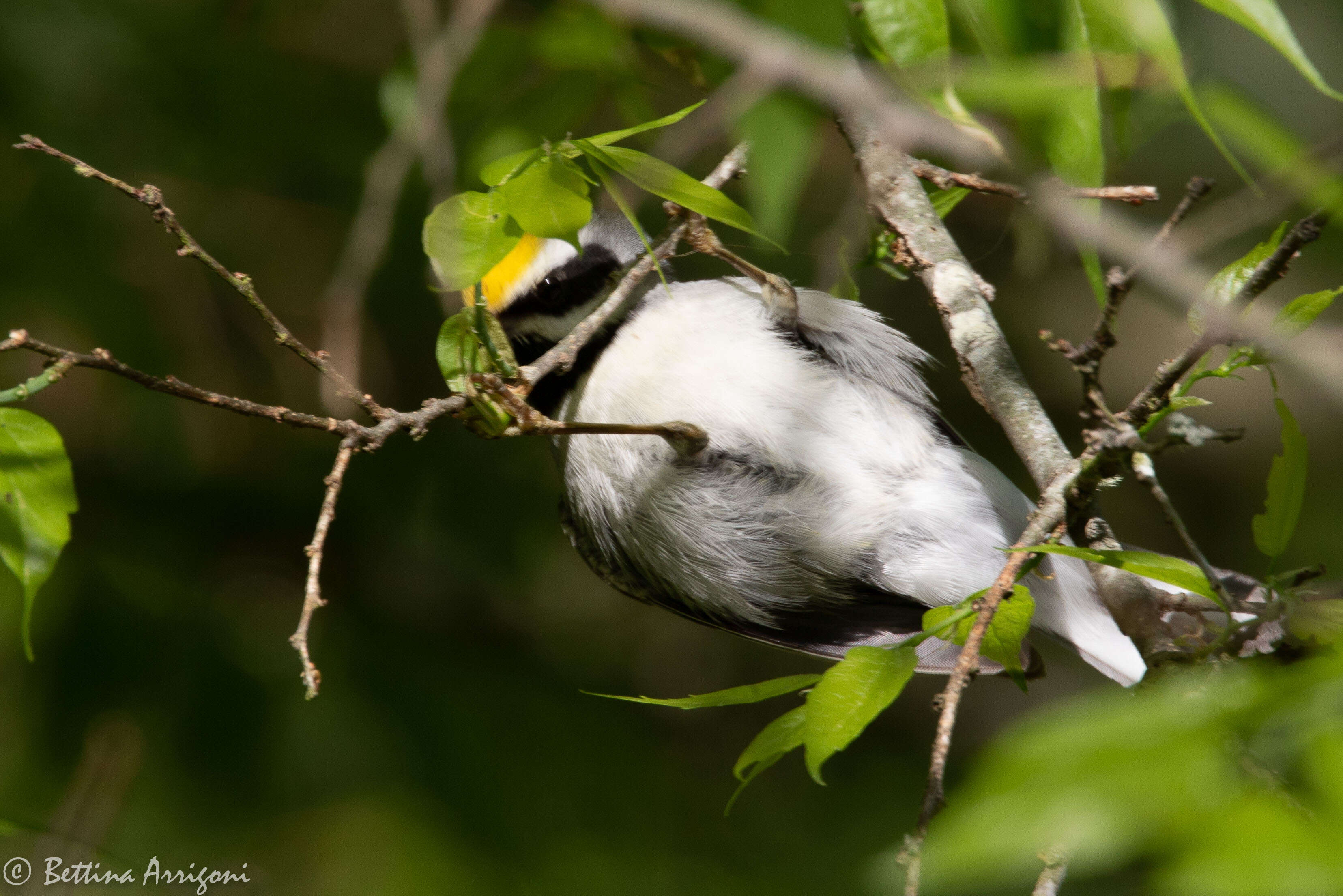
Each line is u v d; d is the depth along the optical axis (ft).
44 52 30.73
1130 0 12.42
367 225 18.92
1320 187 11.43
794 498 20.54
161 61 31.78
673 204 18.04
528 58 23.06
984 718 40.60
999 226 31.58
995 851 7.64
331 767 29.71
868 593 21.52
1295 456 13.43
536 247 21.86
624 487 21.40
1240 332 11.04
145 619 30.01
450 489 32.78
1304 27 34.01
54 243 30.22
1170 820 7.77
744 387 20.13
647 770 33.27
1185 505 42.93
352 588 32.65
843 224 21.86
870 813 35.14
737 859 32.32
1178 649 15.06
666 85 25.43
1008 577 12.51
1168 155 33.12
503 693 32.76
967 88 13.15
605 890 29.84
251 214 32.91
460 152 25.95
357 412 33.22
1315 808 8.84
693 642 41.57
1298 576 12.91
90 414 31.55
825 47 15.58
